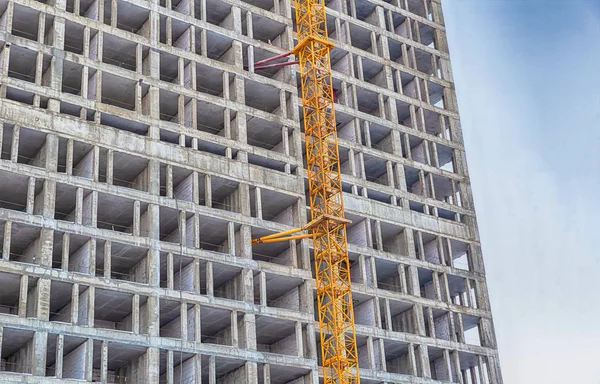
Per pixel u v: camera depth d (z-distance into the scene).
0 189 71.69
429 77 106.62
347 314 85.94
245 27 93.00
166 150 77.88
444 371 92.75
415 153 102.69
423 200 98.00
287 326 80.00
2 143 72.38
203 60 84.19
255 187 82.12
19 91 72.62
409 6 113.44
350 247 88.50
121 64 83.56
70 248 72.44
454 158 104.38
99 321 75.56
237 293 77.88
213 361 72.56
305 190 93.19
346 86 98.12
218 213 78.38
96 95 76.06
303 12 95.50
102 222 77.69
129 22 83.94
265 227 81.12
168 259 74.19
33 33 79.12
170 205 76.00
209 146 81.81
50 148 71.56
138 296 70.94
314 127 89.81
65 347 68.56
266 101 90.56
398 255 92.00
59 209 75.12
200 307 74.00
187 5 86.75
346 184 92.12
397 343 88.00
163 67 84.25
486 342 95.44
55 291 69.56
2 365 69.94
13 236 69.88
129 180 79.19
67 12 77.62
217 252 77.00
